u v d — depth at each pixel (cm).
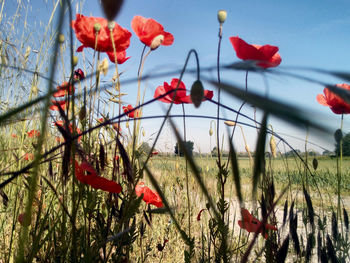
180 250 224
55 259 103
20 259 41
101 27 105
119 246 108
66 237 116
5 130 155
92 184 95
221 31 73
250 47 84
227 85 22
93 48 108
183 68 43
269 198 112
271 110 19
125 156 85
